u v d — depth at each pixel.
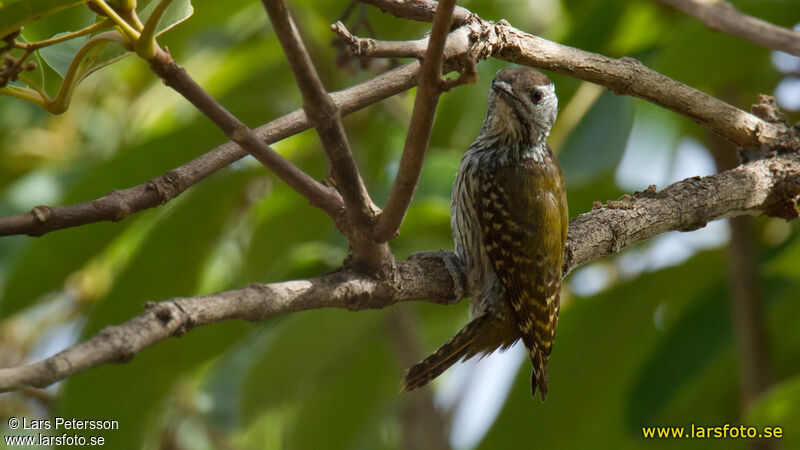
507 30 7.10
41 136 12.53
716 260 11.07
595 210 8.39
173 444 12.90
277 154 5.57
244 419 11.10
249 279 11.48
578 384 11.17
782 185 8.35
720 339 10.80
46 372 3.99
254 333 11.26
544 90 9.93
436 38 4.93
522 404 11.21
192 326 4.70
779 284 10.89
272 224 11.24
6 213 10.77
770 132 8.61
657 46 11.00
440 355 9.09
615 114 10.90
